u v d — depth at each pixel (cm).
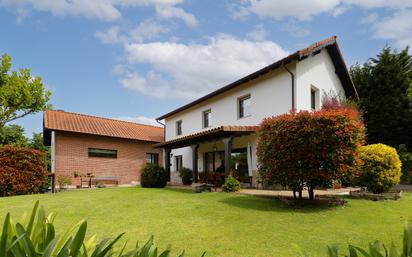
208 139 1383
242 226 612
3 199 1032
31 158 1348
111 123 2155
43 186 1412
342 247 475
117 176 1967
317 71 1398
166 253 148
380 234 548
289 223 631
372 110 1892
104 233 578
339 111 801
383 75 1922
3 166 1267
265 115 1361
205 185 1252
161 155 2239
